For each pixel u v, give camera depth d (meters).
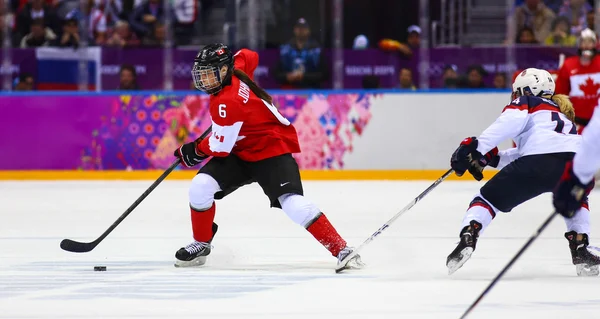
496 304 10.98
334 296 11.56
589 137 8.15
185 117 31.02
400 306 10.87
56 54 32.25
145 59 32.22
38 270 13.99
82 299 11.45
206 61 13.27
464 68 31.69
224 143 13.58
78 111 31.19
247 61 14.94
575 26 32.72
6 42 32.62
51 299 11.46
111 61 32.25
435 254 15.62
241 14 32.22
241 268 14.14
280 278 13.06
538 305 10.90
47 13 32.62
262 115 13.81
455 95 30.94
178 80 32.34
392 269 13.88
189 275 13.41
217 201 24.95
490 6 32.50
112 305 11.03
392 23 32.22
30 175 31.28
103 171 31.19
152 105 31.08
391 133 31.02
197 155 14.16
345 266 13.65
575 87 27.34
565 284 12.45
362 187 28.66
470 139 12.92
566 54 31.45
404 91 30.95
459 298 11.39
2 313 10.57
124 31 32.50
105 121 31.14
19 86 32.34
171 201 24.84
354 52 31.94
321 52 31.95
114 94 31.14
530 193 12.91
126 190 27.91
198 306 10.93
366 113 30.98
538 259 14.91
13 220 21.14
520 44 32.12
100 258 15.35
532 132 12.98
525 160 12.88
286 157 13.94
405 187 28.66
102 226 20.02
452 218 21.09
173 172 31.06
